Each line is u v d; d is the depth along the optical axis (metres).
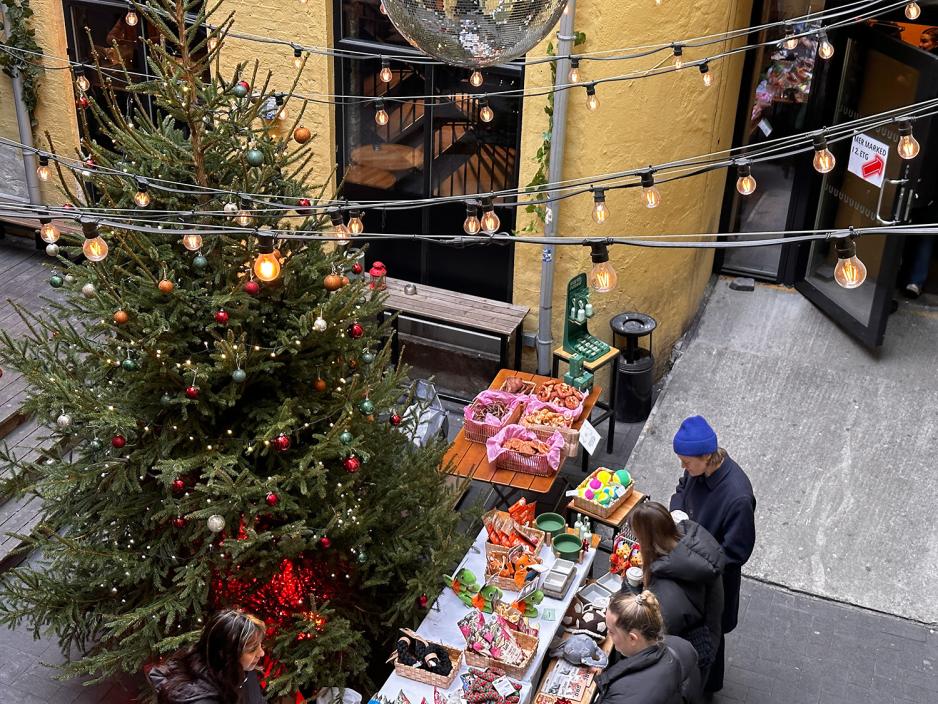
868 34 8.96
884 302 8.83
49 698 6.29
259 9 8.82
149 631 5.43
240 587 5.82
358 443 5.48
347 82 8.96
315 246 5.78
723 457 5.69
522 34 3.42
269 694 5.35
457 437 7.56
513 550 6.26
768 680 6.53
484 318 8.80
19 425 8.35
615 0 7.67
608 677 4.41
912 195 8.52
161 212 4.02
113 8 9.87
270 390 5.75
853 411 8.70
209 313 5.38
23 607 5.75
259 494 5.34
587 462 8.30
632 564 6.44
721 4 8.44
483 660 5.55
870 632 6.93
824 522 7.75
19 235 10.80
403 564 6.17
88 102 5.69
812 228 9.70
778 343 9.49
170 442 5.41
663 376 9.50
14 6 9.88
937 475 8.09
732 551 5.61
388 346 6.13
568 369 8.97
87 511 5.77
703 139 8.94
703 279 9.94
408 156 9.06
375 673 6.41
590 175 8.30
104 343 5.52
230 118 5.55
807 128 9.63
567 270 8.73
